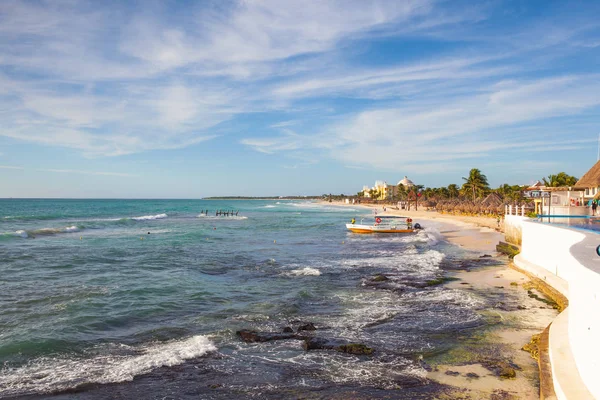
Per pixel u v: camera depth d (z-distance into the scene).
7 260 26.67
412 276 22.86
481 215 81.44
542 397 8.24
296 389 9.64
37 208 130.25
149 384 9.86
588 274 7.71
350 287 20.16
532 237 21.72
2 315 14.64
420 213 102.44
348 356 11.54
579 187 36.34
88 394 9.36
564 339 10.30
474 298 17.52
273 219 85.25
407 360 11.22
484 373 10.27
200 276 22.78
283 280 21.94
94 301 16.69
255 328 13.89
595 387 7.11
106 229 54.84
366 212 123.62
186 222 73.06
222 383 9.95
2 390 9.45
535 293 18.14
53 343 12.21
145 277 22.03
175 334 13.31
